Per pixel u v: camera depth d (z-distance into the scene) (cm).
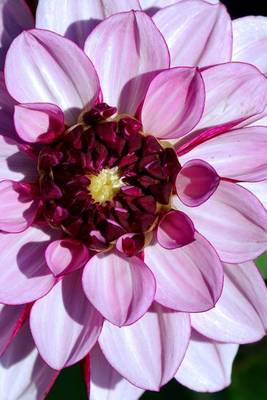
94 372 34
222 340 34
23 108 31
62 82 33
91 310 33
